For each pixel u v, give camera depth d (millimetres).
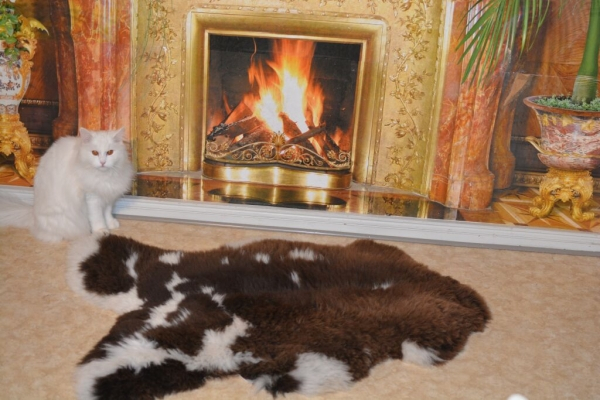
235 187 3273
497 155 3109
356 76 3191
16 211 2893
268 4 3098
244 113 3262
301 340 2104
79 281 2432
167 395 1879
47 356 2021
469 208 3168
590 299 2604
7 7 2941
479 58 2760
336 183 3287
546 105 2924
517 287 2670
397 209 3172
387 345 2125
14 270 2525
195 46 3158
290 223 3127
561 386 2037
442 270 2787
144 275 2479
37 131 3143
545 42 2916
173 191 3209
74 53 2992
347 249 2816
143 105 3195
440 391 1980
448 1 2979
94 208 2811
